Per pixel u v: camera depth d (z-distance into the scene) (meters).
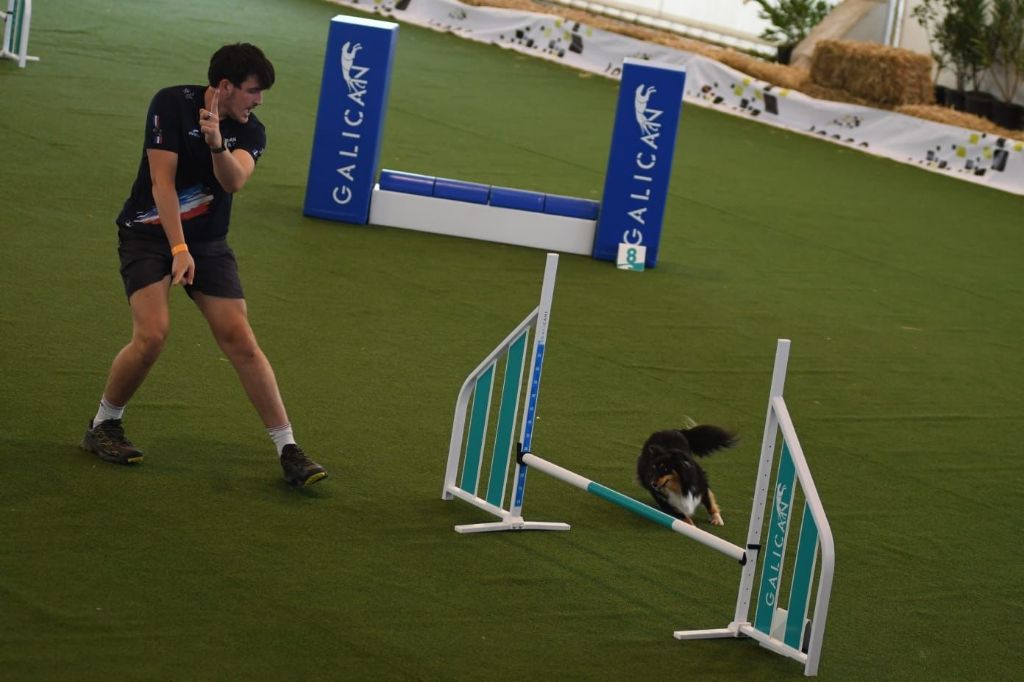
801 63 32.03
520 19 32.62
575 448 10.86
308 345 12.16
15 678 6.45
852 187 24.34
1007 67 29.94
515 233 16.83
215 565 7.94
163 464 9.22
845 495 10.83
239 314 9.00
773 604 7.95
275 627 7.35
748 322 15.33
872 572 9.45
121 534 8.13
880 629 8.59
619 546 9.22
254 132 8.83
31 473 8.73
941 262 19.91
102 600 7.32
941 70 31.20
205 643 7.06
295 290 13.70
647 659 7.70
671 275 16.77
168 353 11.24
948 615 8.94
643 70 16.30
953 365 14.95
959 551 10.03
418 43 30.97
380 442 10.30
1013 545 10.28
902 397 13.58
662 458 9.64
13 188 15.48
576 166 22.11
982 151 27.16
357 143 16.38
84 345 11.20
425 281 14.80
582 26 31.91
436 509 9.30
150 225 8.80
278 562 8.11
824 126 29.11
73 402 10.02
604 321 14.46
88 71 22.19
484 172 20.69
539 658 7.50
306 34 29.58
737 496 10.45
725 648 7.99
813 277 17.88
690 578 8.89
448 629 7.66
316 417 10.54
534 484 10.10
